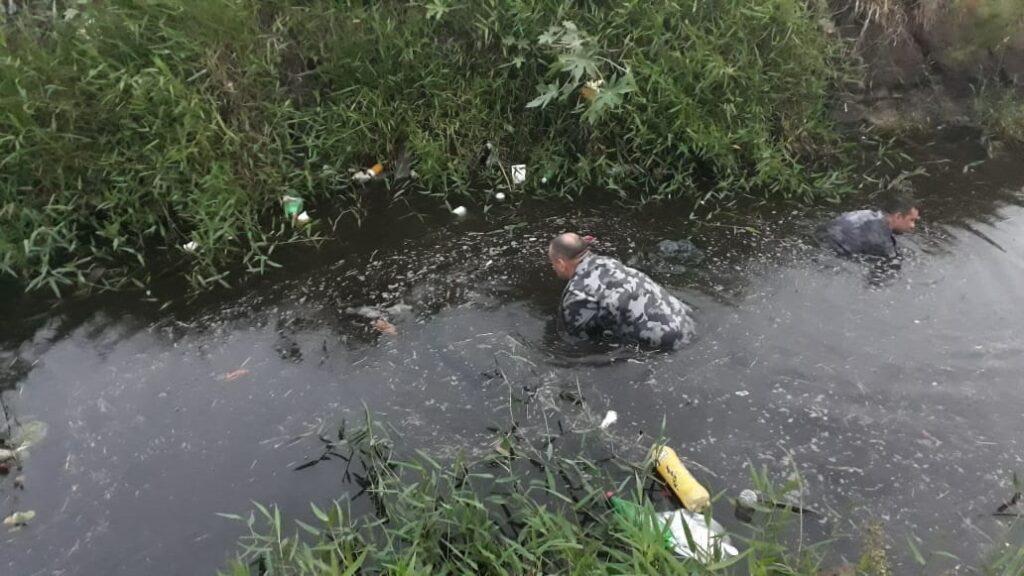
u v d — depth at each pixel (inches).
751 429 136.9
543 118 229.8
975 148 246.2
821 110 241.6
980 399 142.1
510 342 160.9
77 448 137.0
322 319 170.7
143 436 139.6
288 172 213.5
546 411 142.7
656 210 212.8
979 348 155.4
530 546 110.1
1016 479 122.9
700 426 138.0
